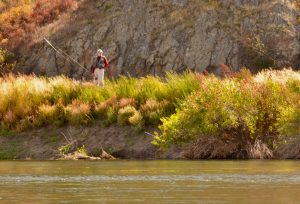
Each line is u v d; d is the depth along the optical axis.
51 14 94.88
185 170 20.23
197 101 32.66
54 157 36.53
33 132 39.81
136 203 11.00
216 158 31.77
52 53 88.19
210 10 86.56
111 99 40.88
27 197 12.16
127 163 26.23
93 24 90.44
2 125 40.50
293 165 23.20
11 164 26.17
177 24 86.56
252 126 31.59
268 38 83.00
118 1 92.81
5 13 96.12
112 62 85.94
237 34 83.62
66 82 44.28
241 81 34.56
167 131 33.47
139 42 86.81
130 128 38.19
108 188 13.78
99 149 36.81
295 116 31.38
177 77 42.38
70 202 11.25
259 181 15.18
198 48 83.44
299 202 10.70
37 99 42.25
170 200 11.39
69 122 40.06
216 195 12.08
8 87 43.28
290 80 36.53
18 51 90.12
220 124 32.12
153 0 90.88
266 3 87.19
